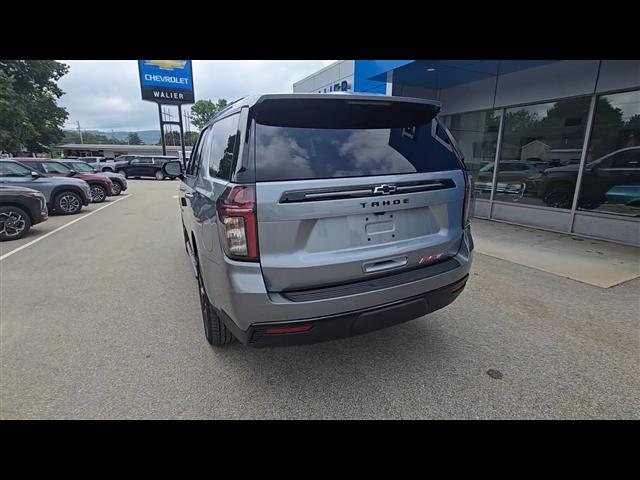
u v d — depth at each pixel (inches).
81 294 163.9
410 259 93.8
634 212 241.6
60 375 102.9
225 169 88.1
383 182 86.2
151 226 332.8
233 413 88.8
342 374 103.3
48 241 270.5
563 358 111.0
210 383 99.4
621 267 196.5
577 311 143.0
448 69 294.0
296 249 79.2
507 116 317.1
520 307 146.6
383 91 342.6
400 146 95.0
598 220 258.7
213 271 87.5
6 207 271.3
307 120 87.3
